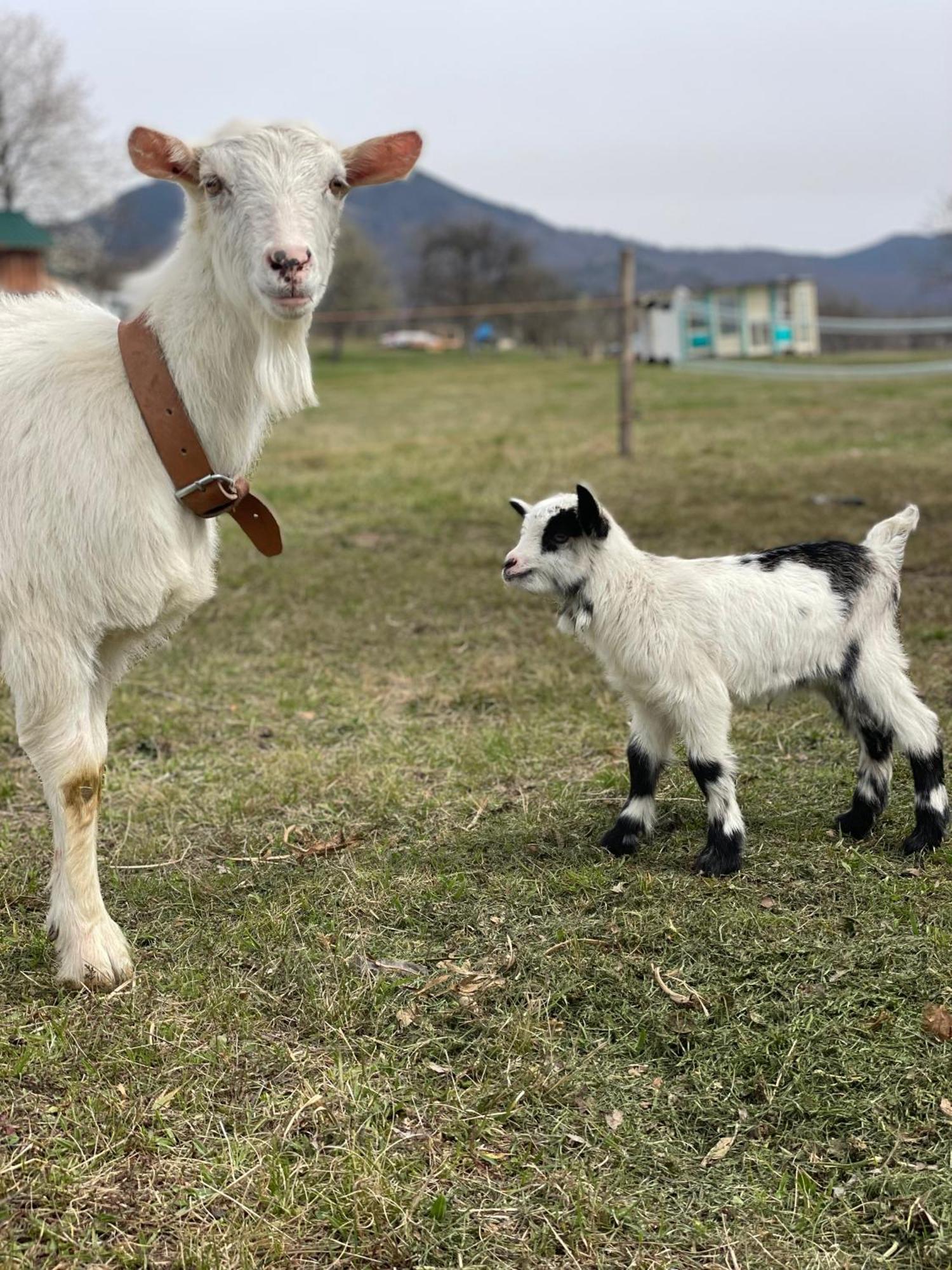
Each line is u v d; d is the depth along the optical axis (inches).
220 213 47.8
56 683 48.5
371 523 155.6
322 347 1096.8
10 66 727.1
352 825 65.2
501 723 79.9
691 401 351.3
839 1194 38.0
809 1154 39.7
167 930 54.4
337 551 138.4
